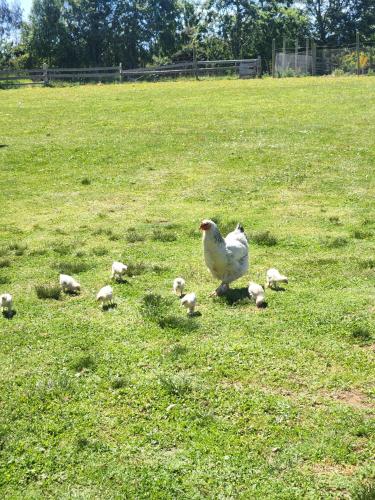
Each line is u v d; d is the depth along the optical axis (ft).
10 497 17.06
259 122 81.76
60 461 18.45
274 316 28.50
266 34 251.60
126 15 268.82
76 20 264.72
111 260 38.32
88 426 20.20
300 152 66.39
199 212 49.03
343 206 48.98
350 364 23.79
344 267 35.37
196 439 19.26
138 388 22.41
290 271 35.06
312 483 17.11
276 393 21.84
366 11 265.75
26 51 265.75
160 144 72.74
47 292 32.30
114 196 54.95
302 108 89.86
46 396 22.07
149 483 17.37
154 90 118.73
